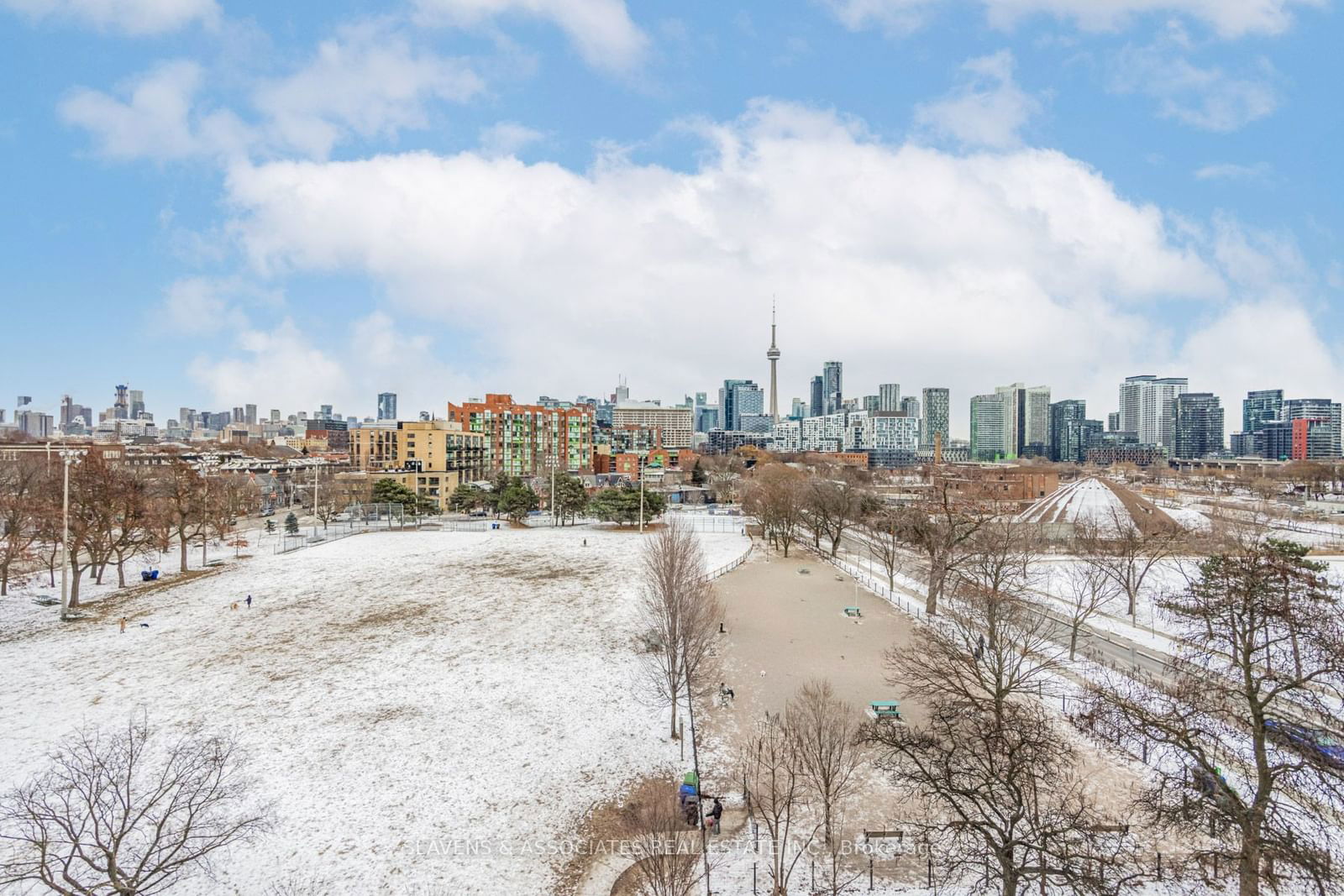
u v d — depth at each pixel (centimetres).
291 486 16988
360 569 8300
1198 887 2534
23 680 4556
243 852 2723
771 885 2550
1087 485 11525
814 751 2867
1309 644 3014
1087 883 2202
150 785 3159
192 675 4662
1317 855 2173
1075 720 3603
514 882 2602
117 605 6538
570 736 3772
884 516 10744
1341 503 17238
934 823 2867
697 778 3050
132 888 2167
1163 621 6050
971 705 3173
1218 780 2370
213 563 8669
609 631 5691
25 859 2567
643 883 2575
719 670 4775
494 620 6028
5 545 8206
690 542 7550
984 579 6025
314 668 4809
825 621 6094
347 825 2930
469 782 3288
